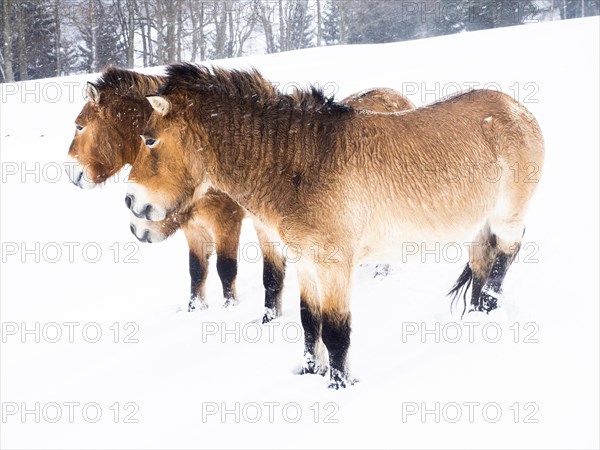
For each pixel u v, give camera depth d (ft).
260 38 106.42
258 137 14.71
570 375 14.19
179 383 15.98
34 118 50.67
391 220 15.16
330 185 14.28
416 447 12.05
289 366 16.35
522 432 12.28
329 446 12.30
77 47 97.96
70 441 13.43
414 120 16.06
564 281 19.44
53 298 26.27
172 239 33.12
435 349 16.37
